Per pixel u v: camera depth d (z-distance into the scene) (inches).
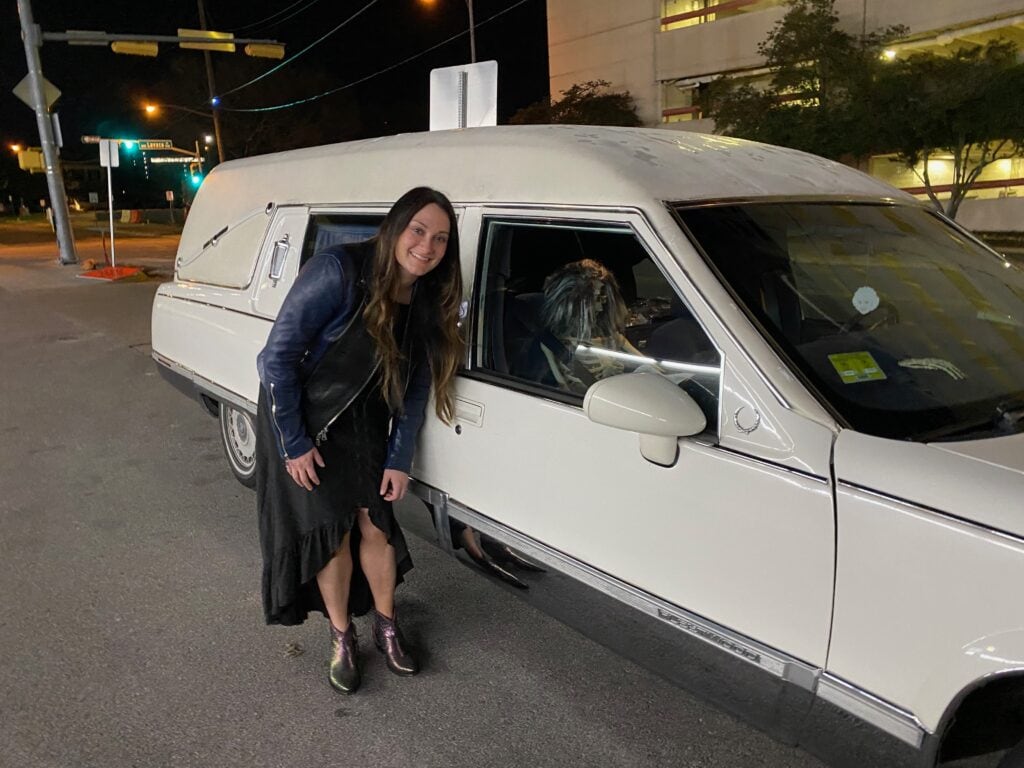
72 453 236.2
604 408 86.7
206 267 191.5
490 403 111.6
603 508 97.6
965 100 763.4
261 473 111.3
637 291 108.2
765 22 1073.5
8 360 374.9
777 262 95.3
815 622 79.0
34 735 112.5
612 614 99.7
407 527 135.6
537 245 116.2
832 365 86.0
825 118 849.5
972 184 914.1
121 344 410.9
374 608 128.0
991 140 786.8
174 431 257.6
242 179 184.1
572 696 119.8
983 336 98.8
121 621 142.4
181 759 107.5
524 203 109.5
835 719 79.1
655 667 98.9
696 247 92.3
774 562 81.0
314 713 116.9
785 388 81.8
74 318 502.9
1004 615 66.0
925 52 903.1
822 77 888.3
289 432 103.8
